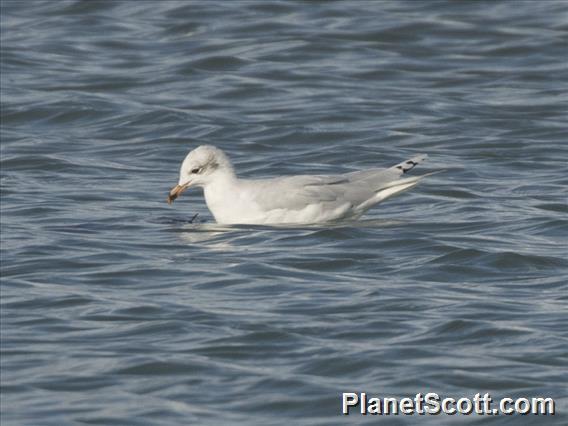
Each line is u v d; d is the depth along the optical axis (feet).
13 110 85.30
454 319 46.52
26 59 95.86
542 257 54.34
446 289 50.65
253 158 76.43
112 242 58.03
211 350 44.09
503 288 50.75
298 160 75.87
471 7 104.83
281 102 86.89
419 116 83.46
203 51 96.99
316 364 43.01
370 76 91.86
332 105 85.56
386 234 58.18
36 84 90.53
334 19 102.89
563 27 100.22
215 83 90.79
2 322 46.98
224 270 53.26
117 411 39.60
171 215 63.57
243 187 60.70
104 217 63.16
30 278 52.54
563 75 91.61
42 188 69.36
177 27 102.06
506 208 63.72
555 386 41.24
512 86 89.76
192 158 60.80
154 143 79.61
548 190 67.56
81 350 44.24
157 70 93.61
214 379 41.91
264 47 97.45
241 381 41.70
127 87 90.17
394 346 44.34
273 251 55.83
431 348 44.19
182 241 58.08
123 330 46.03
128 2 107.65
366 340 44.86
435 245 56.13
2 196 67.46
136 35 100.78
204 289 50.75
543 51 95.86
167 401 40.37
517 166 73.10
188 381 41.81
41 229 60.75
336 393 40.86
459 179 70.23
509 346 44.37
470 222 60.90
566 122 81.71
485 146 77.51
